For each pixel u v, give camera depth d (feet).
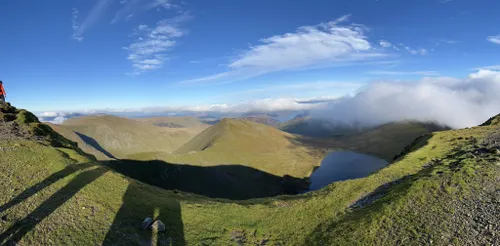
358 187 132.98
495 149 125.90
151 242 81.76
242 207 122.11
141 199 108.47
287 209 120.06
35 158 113.70
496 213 76.23
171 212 105.91
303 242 91.61
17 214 75.97
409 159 163.43
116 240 77.10
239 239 96.22
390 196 101.45
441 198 89.92
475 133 197.47
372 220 87.15
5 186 88.58
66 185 99.25
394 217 85.76
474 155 128.77
